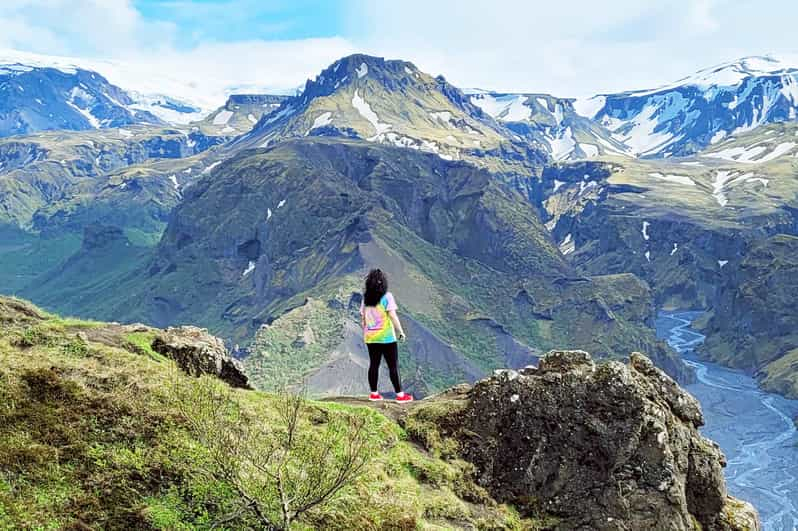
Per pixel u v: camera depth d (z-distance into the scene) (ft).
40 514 38.60
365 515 46.26
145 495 42.42
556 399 56.75
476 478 55.26
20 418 45.06
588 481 53.67
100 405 48.11
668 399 58.85
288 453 48.19
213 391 50.83
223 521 41.47
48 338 57.21
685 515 52.29
